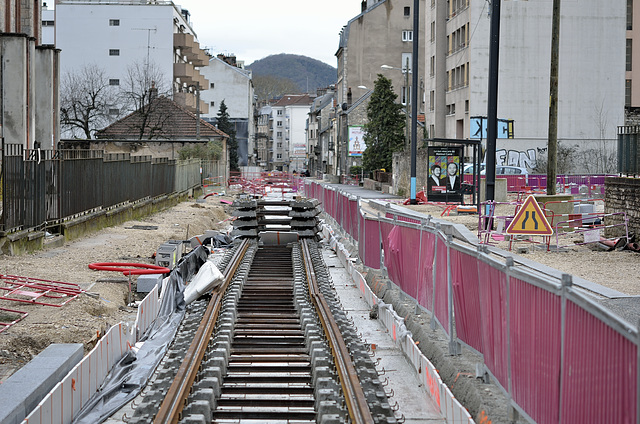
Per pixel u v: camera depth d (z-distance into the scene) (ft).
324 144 425.69
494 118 75.46
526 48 188.65
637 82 200.23
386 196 183.32
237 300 51.42
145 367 35.55
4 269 51.57
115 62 273.54
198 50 302.86
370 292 51.11
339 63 365.40
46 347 33.71
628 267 57.52
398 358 38.22
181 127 234.38
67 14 272.10
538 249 68.08
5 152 66.59
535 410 22.45
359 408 27.04
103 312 43.62
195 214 112.98
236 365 34.96
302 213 87.81
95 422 28.60
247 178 267.18
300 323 44.96
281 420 28.32
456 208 113.50
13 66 96.63
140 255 64.59
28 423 23.56
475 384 29.40
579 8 189.67
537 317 22.13
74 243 69.51
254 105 538.06
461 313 32.58
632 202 69.97
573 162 189.06
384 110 252.42
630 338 16.07
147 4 273.54
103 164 85.40
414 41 135.54
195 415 26.20
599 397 17.81
